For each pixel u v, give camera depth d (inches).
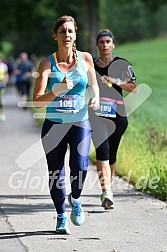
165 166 573.6
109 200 496.1
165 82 1676.9
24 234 435.8
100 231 442.9
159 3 1672.0
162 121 930.1
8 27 2150.6
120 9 3024.1
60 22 424.8
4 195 559.2
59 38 424.8
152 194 560.4
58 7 1868.8
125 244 411.8
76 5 1759.4
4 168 682.8
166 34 3110.2
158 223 463.2
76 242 416.8
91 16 1488.7
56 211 462.9
